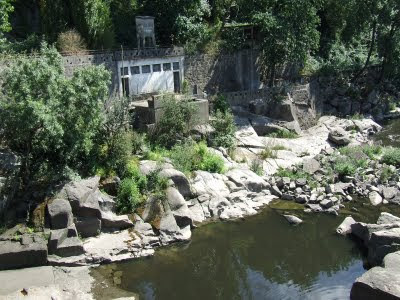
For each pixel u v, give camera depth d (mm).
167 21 36438
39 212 19141
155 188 21938
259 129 32938
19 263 17469
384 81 45188
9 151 20734
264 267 18750
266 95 35438
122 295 16312
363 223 20734
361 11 41031
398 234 18312
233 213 22953
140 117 27625
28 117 18531
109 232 20125
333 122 37438
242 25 37281
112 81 30344
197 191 23281
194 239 20656
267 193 25062
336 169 26594
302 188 25234
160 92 30484
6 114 18984
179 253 19469
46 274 17016
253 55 37750
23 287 16000
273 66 37719
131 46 35094
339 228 21203
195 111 27672
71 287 16438
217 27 38188
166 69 33188
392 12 41312
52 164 21203
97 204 19938
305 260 19172
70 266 17969
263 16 35312
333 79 42125
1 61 24500
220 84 36625
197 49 35375
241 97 34656
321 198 24047
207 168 25312
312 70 42000
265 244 20375
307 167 26891
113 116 23438
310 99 37844
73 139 20406
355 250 19812
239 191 24375
